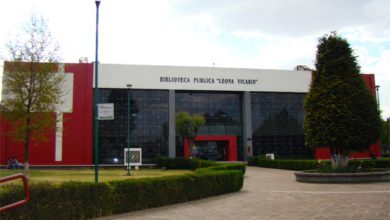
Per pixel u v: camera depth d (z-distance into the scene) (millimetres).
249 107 47969
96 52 18391
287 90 49188
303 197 14336
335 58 21328
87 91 43438
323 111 21031
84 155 42438
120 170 39531
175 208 12500
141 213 11648
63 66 33094
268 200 13789
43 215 9531
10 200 8812
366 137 20609
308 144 22109
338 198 13750
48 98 30453
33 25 38281
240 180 17203
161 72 45938
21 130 29812
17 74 30047
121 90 45031
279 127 48812
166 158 42000
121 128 44375
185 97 47594
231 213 11273
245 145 47438
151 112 45625
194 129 41875
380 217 9961
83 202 10617
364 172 19953
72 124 42562
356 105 20703
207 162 31047
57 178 26750
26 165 29359
